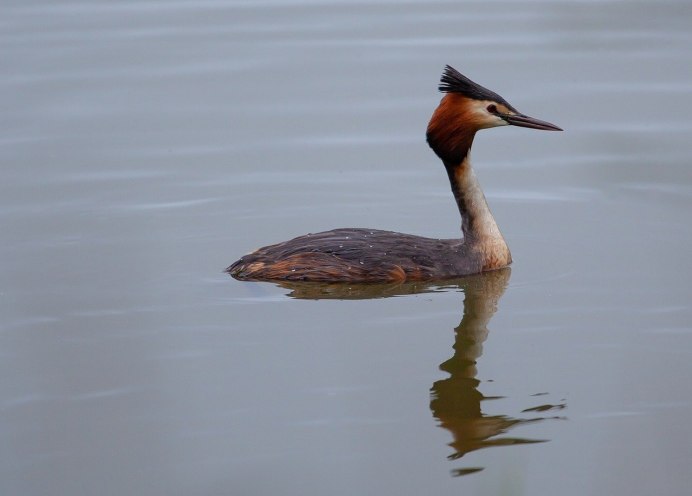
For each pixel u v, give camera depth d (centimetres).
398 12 2350
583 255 1528
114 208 1694
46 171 1809
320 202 1731
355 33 2252
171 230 1622
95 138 1916
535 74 2081
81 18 2328
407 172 1822
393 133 1934
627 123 1917
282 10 2359
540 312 1352
